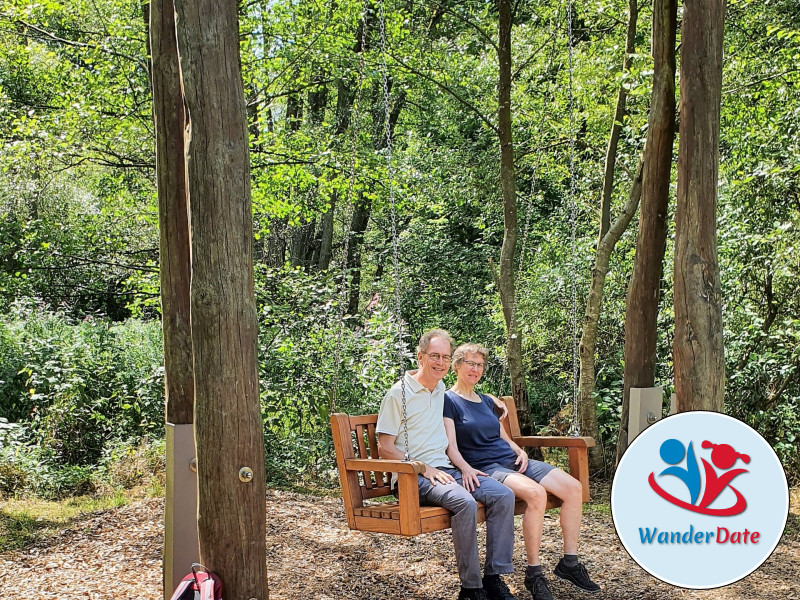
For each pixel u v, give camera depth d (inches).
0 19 362.6
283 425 324.5
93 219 476.1
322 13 380.2
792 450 283.3
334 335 326.3
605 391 336.2
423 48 449.1
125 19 371.9
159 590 169.2
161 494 267.7
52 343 372.5
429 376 168.7
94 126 354.3
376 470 152.9
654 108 229.0
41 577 177.9
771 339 291.7
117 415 336.2
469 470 163.9
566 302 366.3
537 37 434.6
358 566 189.2
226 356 125.3
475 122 518.6
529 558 162.2
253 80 385.7
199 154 125.7
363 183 402.3
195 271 126.0
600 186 394.3
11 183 462.3
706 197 183.9
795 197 288.5
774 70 307.7
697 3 182.5
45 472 285.0
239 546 125.8
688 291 184.4
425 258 554.9
